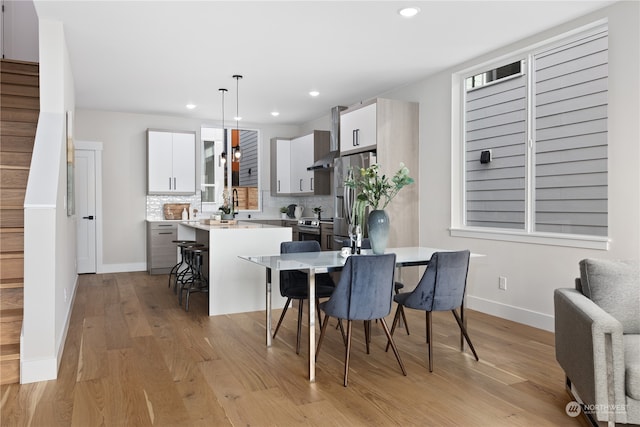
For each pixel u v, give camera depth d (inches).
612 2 133.7
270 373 119.2
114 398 103.3
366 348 138.8
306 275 154.2
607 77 141.7
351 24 147.9
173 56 178.1
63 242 144.8
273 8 135.9
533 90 166.9
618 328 80.2
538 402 101.7
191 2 132.0
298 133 337.4
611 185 136.0
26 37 227.5
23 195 153.4
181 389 108.5
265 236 190.5
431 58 182.1
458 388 109.5
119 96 243.1
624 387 80.7
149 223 278.1
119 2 132.0
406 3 133.0
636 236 129.9
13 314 122.8
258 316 180.2
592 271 100.4
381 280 114.3
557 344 106.0
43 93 147.3
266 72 199.3
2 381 111.0
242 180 356.2
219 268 182.5
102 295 217.3
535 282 161.2
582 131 150.7
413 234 211.8
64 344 141.8
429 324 122.3
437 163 202.2
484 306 182.1
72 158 186.2
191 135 295.3
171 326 164.6
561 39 154.8
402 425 91.2
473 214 193.3
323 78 209.2
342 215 224.4
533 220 167.6
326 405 100.3
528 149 167.6
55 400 102.0
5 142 166.7
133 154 289.3
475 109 191.3
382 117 203.5
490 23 148.2
